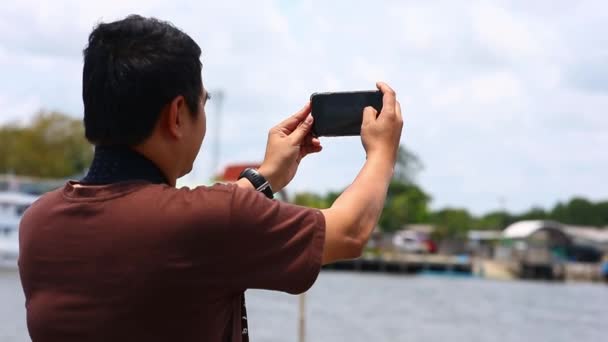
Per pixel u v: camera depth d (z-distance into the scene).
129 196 2.22
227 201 2.18
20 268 2.37
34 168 74.31
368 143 2.46
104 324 2.17
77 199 2.26
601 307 54.19
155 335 2.18
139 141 2.26
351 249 2.28
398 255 86.06
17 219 42.88
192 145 2.34
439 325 39.12
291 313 37.19
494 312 47.78
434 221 101.81
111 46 2.22
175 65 2.23
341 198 2.34
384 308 45.69
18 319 27.14
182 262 2.15
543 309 51.31
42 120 78.69
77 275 2.20
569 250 92.94
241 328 2.35
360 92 2.57
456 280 77.94
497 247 90.56
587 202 134.50
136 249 2.15
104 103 2.22
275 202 2.25
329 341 29.78
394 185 105.25
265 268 2.19
